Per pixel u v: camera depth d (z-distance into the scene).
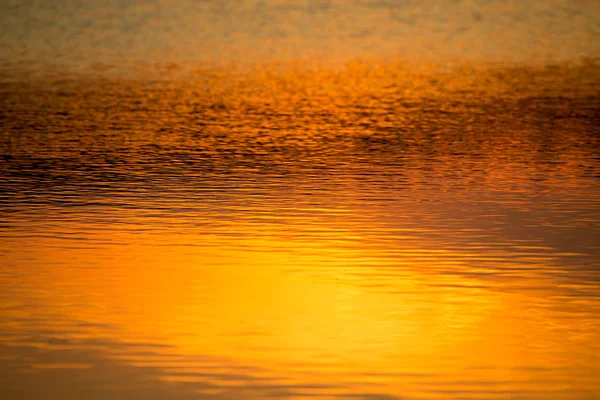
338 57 133.00
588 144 67.94
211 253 40.84
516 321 33.06
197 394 27.86
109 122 78.25
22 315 33.41
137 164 60.53
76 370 29.27
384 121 79.62
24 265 39.00
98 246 41.81
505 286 36.53
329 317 33.53
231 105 89.19
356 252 40.88
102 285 36.66
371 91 99.25
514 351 30.61
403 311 34.06
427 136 72.12
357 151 65.75
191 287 36.53
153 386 28.31
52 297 35.25
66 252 40.88
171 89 100.12
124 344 31.09
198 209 48.47
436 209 48.34
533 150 65.69
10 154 63.50
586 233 43.69
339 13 174.00
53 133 72.44
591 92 96.56
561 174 57.25
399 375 29.02
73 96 93.62
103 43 145.12
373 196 51.44
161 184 54.50
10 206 48.97
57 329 32.28
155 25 162.00
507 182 54.94
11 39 148.38
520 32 156.62
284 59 130.62
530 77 109.88
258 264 39.34
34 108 85.44
